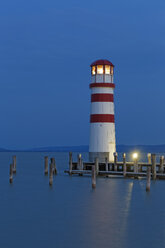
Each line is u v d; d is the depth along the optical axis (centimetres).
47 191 4147
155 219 2647
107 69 5422
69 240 2131
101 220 2611
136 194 3819
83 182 4922
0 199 3597
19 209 3048
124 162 4881
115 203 3297
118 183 4734
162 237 2191
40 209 3041
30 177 6044
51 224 2503
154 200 3462
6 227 2431
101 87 5394
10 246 2034
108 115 5412
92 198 3594
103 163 5266
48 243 2081
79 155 5509
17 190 4281
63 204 3272
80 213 2852
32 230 2348
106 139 5394
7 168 9575
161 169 5106
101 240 2130
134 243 2075
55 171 6150
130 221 2577
